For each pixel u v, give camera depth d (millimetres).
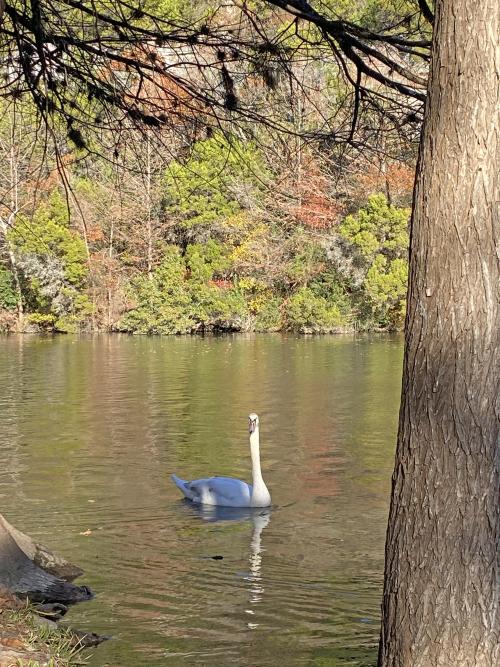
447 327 4480
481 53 4422
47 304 50344
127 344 41594
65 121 8992
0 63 8414
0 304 50781
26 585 8250
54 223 48406
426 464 4508
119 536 10828
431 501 4488
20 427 18797
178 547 10344
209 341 43156
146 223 47500
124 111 8562
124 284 49688
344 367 30312
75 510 12117
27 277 49562
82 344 41812
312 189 32875
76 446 16703
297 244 47906
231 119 8281
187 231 49344
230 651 6984
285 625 7621
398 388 24688
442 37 4523
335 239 46969
